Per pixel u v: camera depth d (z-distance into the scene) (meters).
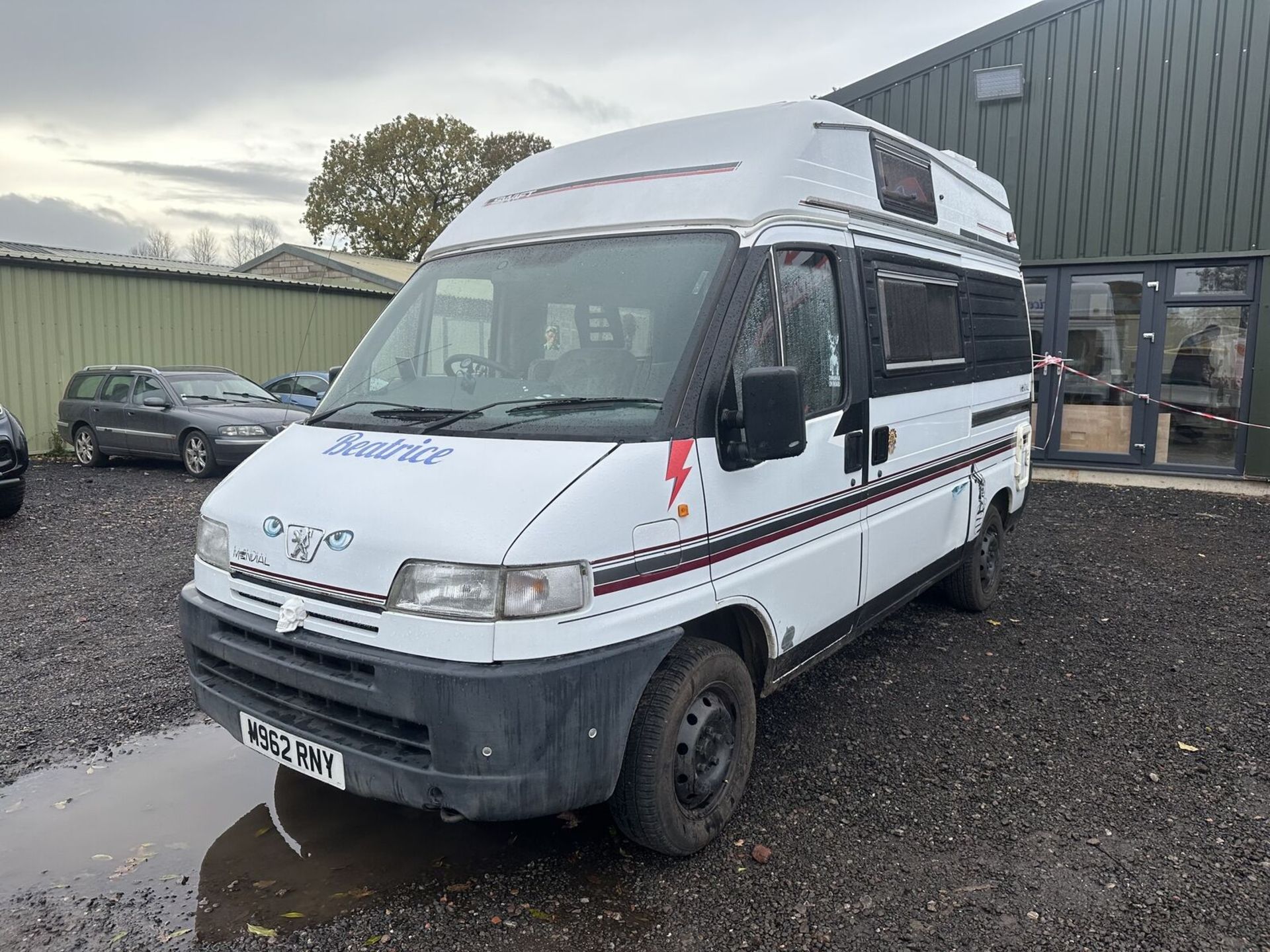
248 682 3.24
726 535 3.26
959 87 11.55
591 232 3.69
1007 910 2.98
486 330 3.70
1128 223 10.80
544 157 4.29
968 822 3.52
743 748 3.47
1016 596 6.53
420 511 2.83
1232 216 10.25
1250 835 3.41
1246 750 4.11
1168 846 3.34
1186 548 7.88
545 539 2.70
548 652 2.72
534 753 2.72
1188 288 10.66
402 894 3.12
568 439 3.03
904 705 4.64
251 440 12.18
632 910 3.01
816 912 2.98
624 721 2.91
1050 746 4.17
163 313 16.62
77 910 3.04
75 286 15.40
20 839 3.46
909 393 4.51
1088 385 11.30
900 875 3.18
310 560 2.97
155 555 7.73
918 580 4.90
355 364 3.96
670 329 3.25
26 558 7.63
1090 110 10.84
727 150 3.71
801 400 3.07
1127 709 4.57
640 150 3.93
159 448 12.60
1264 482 10.45
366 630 2.84
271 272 24.98
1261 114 10.00
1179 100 10.39
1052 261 11.27
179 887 3.16
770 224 3.49
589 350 3.42
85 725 4.42
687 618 3.10
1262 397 10.35
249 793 3.82
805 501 3.70
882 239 4.33
